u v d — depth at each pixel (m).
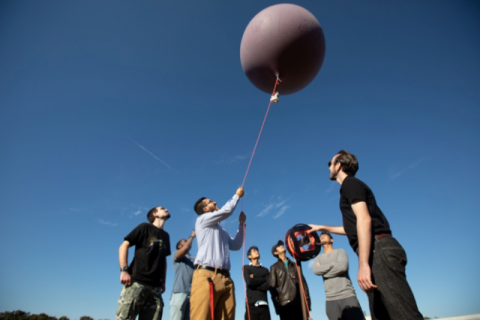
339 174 2.09
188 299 4.30
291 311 3.77
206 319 2.29
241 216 3.28
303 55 2.89
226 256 2.69
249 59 3.08
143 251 3.02
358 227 1.65
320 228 2.72
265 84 3.25
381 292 1.55
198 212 3.12
